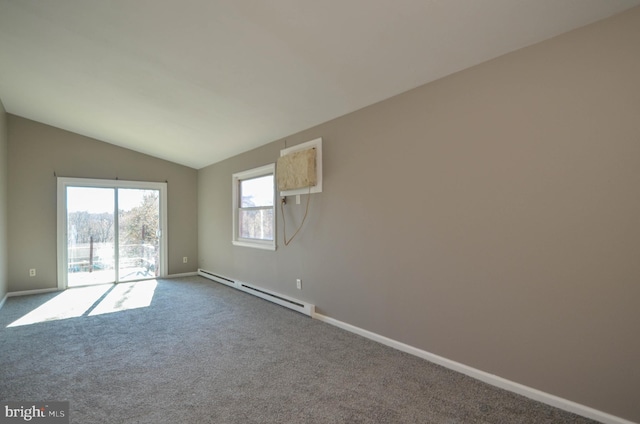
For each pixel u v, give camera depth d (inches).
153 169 235.9
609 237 66.3
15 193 190.2
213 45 96.4
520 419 69.0
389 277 109.9
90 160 212.7
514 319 79.9
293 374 90.0
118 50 107.0
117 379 88.0
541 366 75.4
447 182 93.5
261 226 184.9
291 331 124.6
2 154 175.5
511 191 80.3
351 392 80.6
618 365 65.2
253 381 86.4
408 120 104.0
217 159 222.4
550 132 73.9
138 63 113.4
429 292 98.2
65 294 188.9
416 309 101.7
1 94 161.2
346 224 125.8
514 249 79.9
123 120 174.4
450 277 92.9
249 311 151.8
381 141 112.5
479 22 73.1
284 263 160.7
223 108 141.0
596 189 67.7
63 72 128.0
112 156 219.9
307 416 71.1
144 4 82.7
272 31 86.5
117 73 123.0
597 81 67.6
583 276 69.5
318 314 139.4
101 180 215.8
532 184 76.7
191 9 82.2
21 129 192.5
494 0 66.4
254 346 110.1
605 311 66.7
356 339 116.0
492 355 84.0
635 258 63.4
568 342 71.5
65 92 147.4
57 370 93.5
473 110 87.7
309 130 143.8
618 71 65.1
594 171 68.0
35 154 196.2
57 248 201.2
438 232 95.8
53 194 201.0
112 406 75.2
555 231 73.3
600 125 67.2
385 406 74.5
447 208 93.5
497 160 82.8
